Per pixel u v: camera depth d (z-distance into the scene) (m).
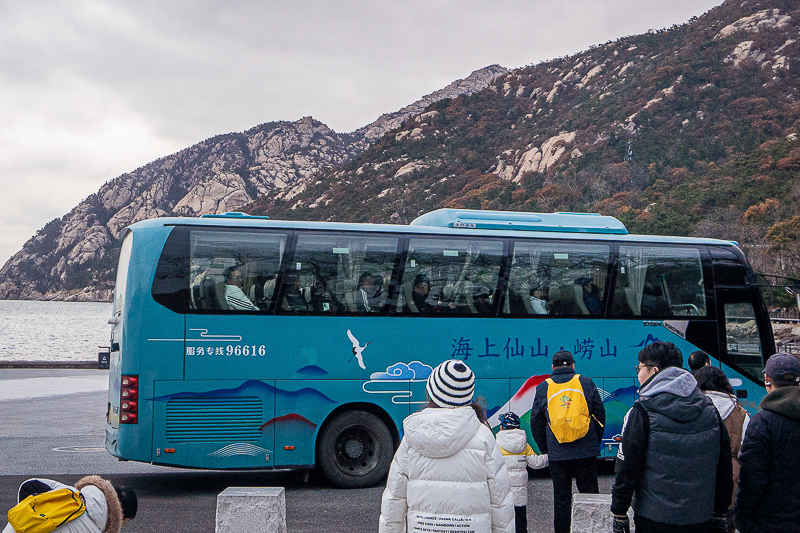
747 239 80.88
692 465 3.98
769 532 4.25
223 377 9.15
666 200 111.56
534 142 192.88
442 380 3.62
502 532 3.57
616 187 140.75
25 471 10.47
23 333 132.12
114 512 3.57
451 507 3.52
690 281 11.08
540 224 11.02
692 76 175.00
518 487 6.32
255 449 9.17
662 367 4.49
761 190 102.25
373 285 9.85
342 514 8.05
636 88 186.25
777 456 4.25
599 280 10.69
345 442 9.62
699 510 3.97
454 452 3.55
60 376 27.03
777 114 148.25
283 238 9.67
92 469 10.95
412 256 10.09
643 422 4.07
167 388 8.97
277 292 9.48
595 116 184.00
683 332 10.86
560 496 6.39
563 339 10.38
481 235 10.41
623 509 4.13
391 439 9.70
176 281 9.20
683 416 4.01
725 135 147.38
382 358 9.70
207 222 9.48
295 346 9.43
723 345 10.99
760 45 177.12
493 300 10.22
